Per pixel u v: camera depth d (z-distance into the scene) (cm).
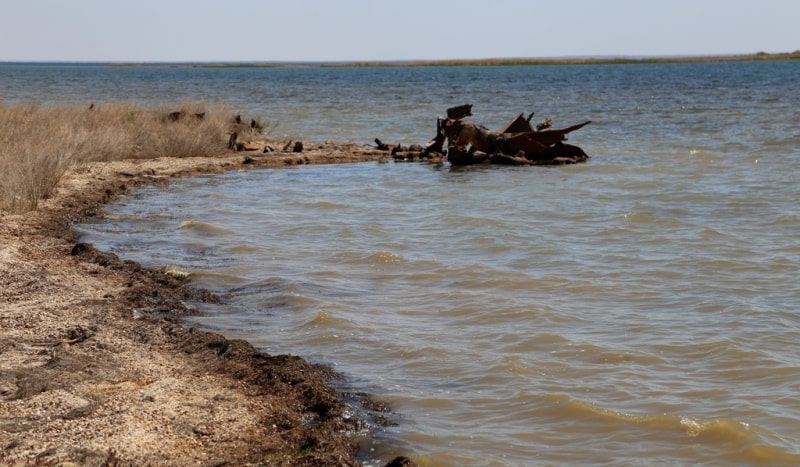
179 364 771
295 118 3853
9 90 6469
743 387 748
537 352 838
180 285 1040
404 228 1432
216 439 623
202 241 1308
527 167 2197
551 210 1591
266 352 826
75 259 1138
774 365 793
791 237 1340
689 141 2814
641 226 1436
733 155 2417
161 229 1388
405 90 7231
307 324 912
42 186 1584
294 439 624
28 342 812
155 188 1820
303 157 2306
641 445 643
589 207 1620
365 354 828
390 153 2438
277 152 2411
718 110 4266
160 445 609
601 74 12338
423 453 624
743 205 1627
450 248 1288
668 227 1427
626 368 795
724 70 13512
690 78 9831
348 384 754
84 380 722
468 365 801
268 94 6412
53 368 744
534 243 1310
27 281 1020
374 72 16212
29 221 1381
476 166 2219
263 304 988
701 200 1689
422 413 698
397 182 1939
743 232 1387
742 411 698
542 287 1070
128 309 928
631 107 4644
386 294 1038
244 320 927
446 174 2070
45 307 920
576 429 670
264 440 622
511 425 678
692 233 1380
